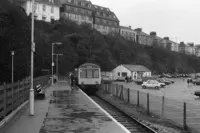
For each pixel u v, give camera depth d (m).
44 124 10.24
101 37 91.06
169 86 58.34
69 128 9.62
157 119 15.01
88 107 15.11
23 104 15.30
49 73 54.44
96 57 79.94
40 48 49.62
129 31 130.38
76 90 27.78
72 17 98.88
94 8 113.56
